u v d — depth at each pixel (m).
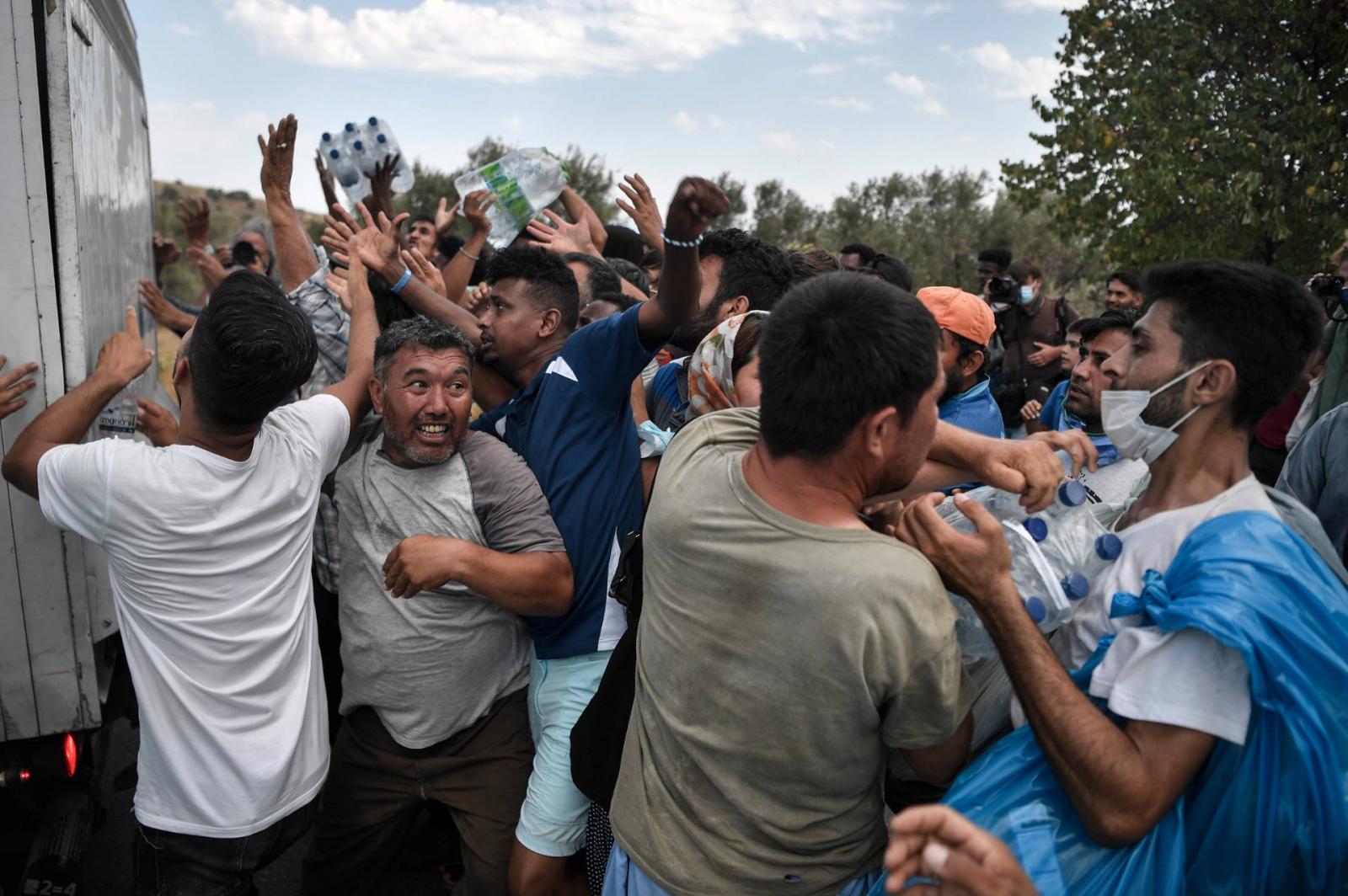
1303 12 7.53
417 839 3.52
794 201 22.16
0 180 2.46
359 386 2.73
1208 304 1.61
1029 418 5.56
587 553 2.58
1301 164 7.61
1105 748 1.49
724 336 2.56
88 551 2.63
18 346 2.52
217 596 2.25
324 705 2.54
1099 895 1.56
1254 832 1.51
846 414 1.53
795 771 1.67
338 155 4.21
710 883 1.77
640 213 4.45
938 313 3.12
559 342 3.02
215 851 2.32
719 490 1.70
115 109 3.87
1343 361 3.88
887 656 1.55
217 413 2.13
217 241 27.17
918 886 1.38
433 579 2.29
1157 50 8.22
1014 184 9.37
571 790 2.51
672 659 1.75
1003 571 1.60
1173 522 1.64
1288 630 1.44
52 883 2.67
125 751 4.37
